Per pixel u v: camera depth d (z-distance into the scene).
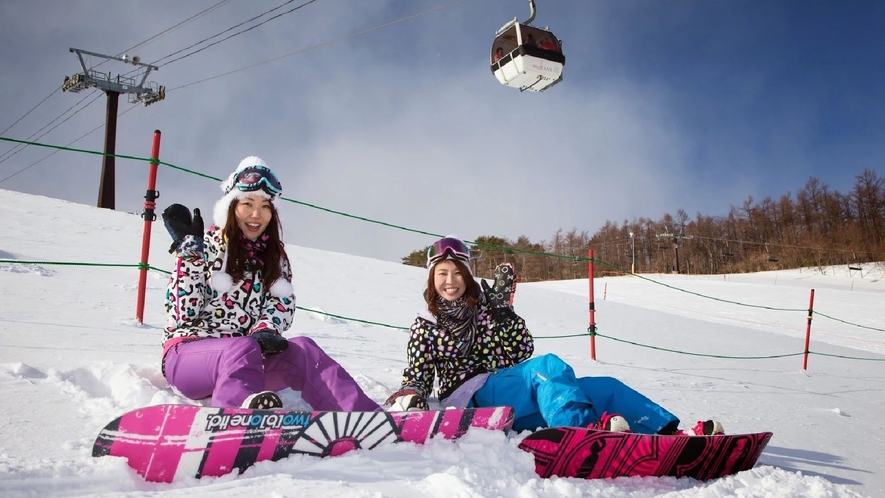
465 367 2.62
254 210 2.36
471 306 2.59
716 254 74.44
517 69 10.05
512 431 2.26
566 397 2.04
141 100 31.47
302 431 1.64
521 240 79.44
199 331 2.29
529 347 2.64
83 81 29.75
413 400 2.06
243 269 2.36
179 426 1.51
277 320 2.35
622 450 1.77
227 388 1.89
